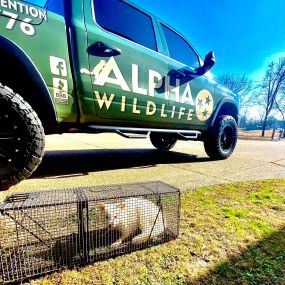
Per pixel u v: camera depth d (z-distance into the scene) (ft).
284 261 3.19
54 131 6.58
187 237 3.76
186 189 6.18
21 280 2.68
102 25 6.28
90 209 3.34
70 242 3.19
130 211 3.56
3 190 4.67
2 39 4.33
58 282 2.68
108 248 3.31
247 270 2.99
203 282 2.74
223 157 11.43
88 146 15.56
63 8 5.57
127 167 8.86
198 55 10.48
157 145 14.24
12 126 4.49
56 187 5.81
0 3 4.35
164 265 3.05
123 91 6.64
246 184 6.95
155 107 7.70
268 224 4.29
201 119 9.84
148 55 7.37
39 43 4.86
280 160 12.01
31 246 3.09
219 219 4.42
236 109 12.39
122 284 2.67
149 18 7.99
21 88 5.04
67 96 5.48
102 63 6.06
